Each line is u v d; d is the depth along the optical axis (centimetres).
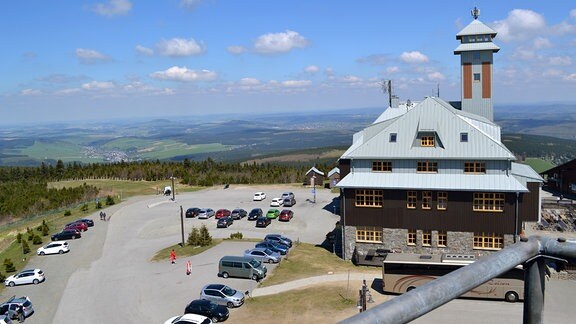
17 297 4994
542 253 527
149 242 7069
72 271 5834
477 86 6469
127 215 8969
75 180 14775
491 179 4975
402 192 5216
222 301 4297
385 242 5309
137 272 5584
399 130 5397
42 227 7944
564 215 6481
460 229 5056
